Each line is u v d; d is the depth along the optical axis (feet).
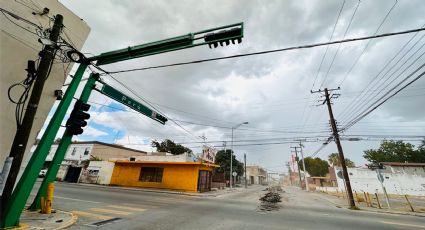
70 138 30.37
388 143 168.14
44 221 23.39
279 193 93.71
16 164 19.77
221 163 170.91
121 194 56.13
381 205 60.70
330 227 27.55
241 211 36.76
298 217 33.24
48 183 28.45
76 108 28.19
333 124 62.13
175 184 82.07
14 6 28.32
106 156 138.10
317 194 99.25
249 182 244.63
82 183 97.76
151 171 88.74
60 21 24.66
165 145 150.00
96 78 32.30
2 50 27.17
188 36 27.32
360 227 28.50
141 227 23.31
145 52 30.35
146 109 41.98
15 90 28.66
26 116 20.66
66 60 31.96
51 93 32.27
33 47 30.35
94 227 22.70
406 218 37.93
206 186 88.22
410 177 104.01
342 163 57.82
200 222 26.91
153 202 43.93
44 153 25.07
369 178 112.37
